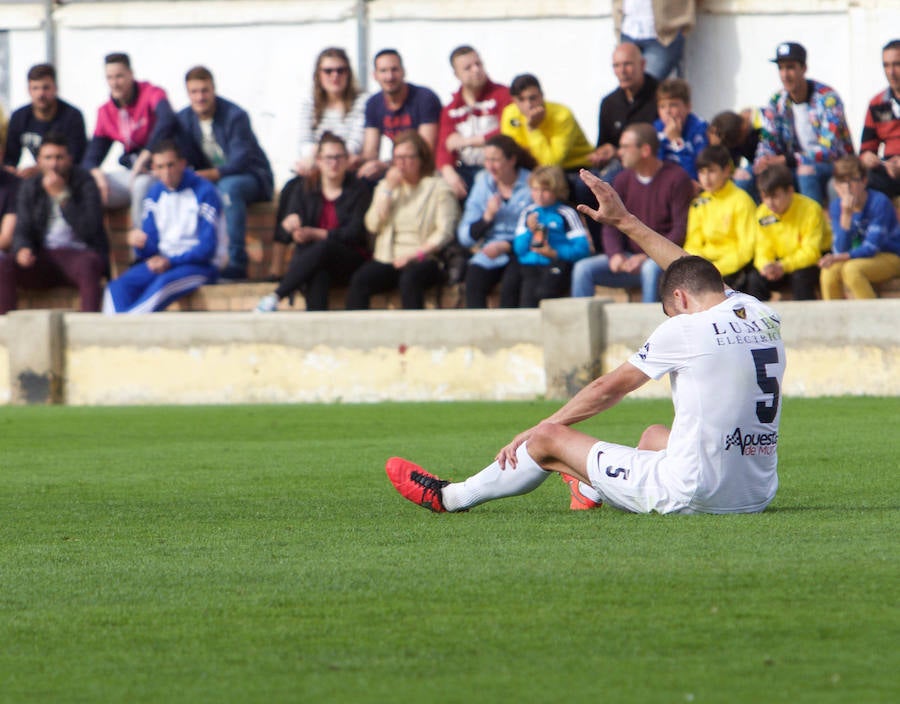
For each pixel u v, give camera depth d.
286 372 43.19
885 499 20.77
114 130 51.44
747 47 52.12
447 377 41.91
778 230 41.53
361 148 48.34
